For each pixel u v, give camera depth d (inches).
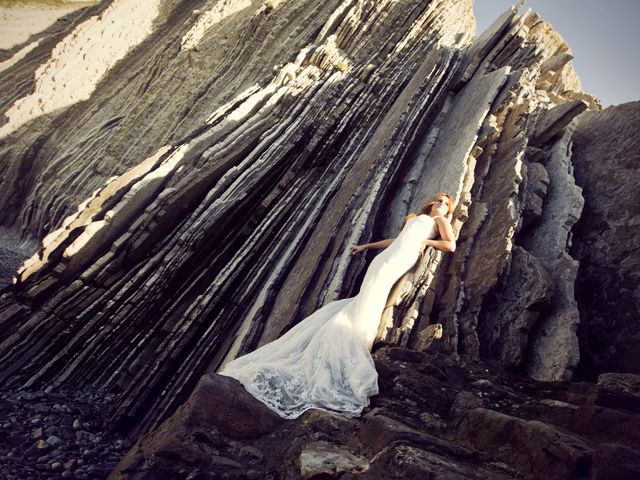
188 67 674.8
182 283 331.6
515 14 398.0
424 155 324.2
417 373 158.1
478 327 199.3
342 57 493.7
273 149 386.9
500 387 155.0
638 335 181.8
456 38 553.9
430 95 361.4
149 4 850.1
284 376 149.2
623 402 124.1
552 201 244.2
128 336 307.4
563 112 272.5
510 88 307.7
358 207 284.5
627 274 200.2
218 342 293.9
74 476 175.2
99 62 804.6
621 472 83.4
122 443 232.1
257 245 336.8
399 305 193.8
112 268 327.9
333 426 126.3
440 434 127.9
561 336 178.7
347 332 162.2
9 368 274.2
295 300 241.4
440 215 203.3
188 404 129.7
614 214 225.1
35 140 749.3
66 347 292.8
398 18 529.7
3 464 174.9
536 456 101.3
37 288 308.3
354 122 420.2
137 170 368.2
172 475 113.0
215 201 354.6
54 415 235.5
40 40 1045.8
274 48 581.6
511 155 259.8
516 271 205.6
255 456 120.6
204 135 399.2
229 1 700.7
